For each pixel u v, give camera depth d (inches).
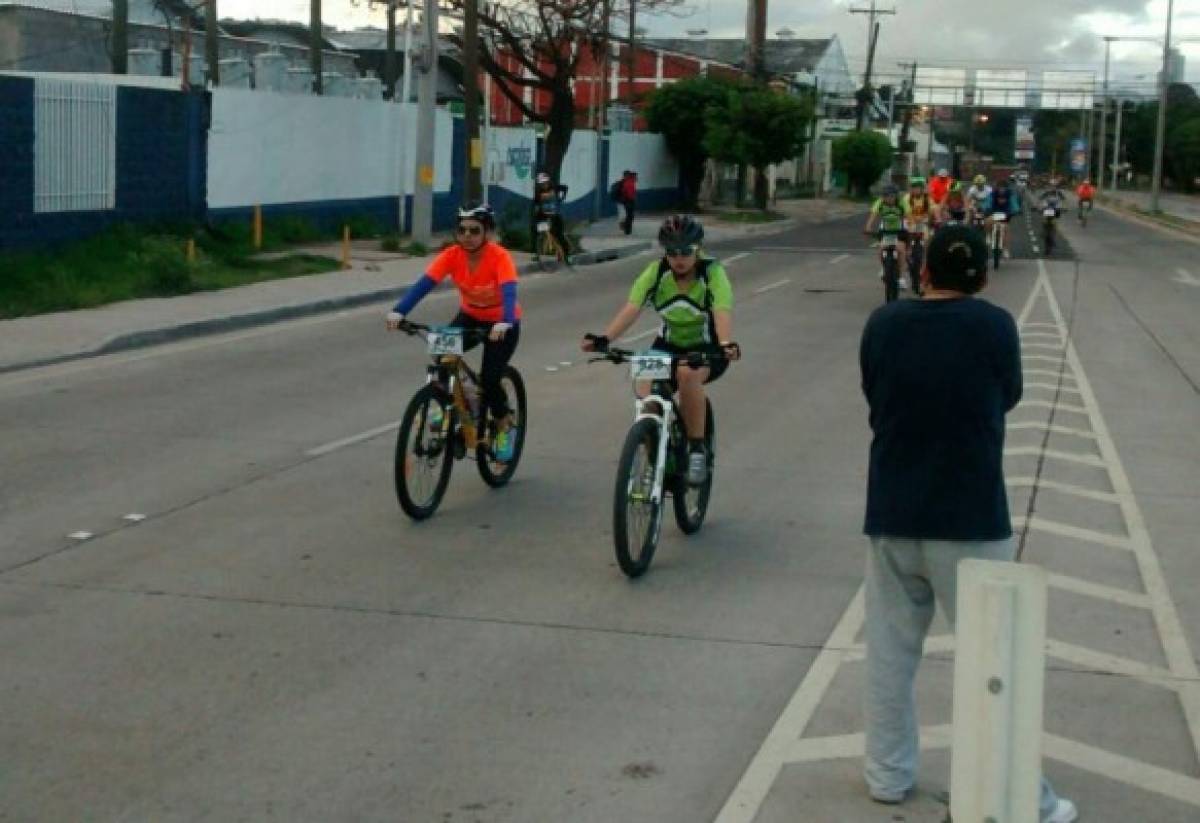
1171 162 5236.2
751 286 1144.8
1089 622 319.6
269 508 404.2
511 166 1726.1
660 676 281.3
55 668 277.9
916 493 212.1
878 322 216.4
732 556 368.2
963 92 5177.2
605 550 370.3
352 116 1369.3
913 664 223.8
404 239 1326.3
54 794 224.5
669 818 220.2
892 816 221.5
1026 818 179.6
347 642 296.4
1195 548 384.8
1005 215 1368.1
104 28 1647.4
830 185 3730.3
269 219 1241.4
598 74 2297.0
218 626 304.0
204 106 1138.0
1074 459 497.0
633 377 350.0
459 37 1657.2
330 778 232.1
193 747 243.1
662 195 2365.9
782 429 544.4
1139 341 843.4
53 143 960.9
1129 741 253.8
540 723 256.5
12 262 869.8
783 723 258.4
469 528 388.2
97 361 671.1
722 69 3019.2
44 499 408.8
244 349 723.4
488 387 417.4
